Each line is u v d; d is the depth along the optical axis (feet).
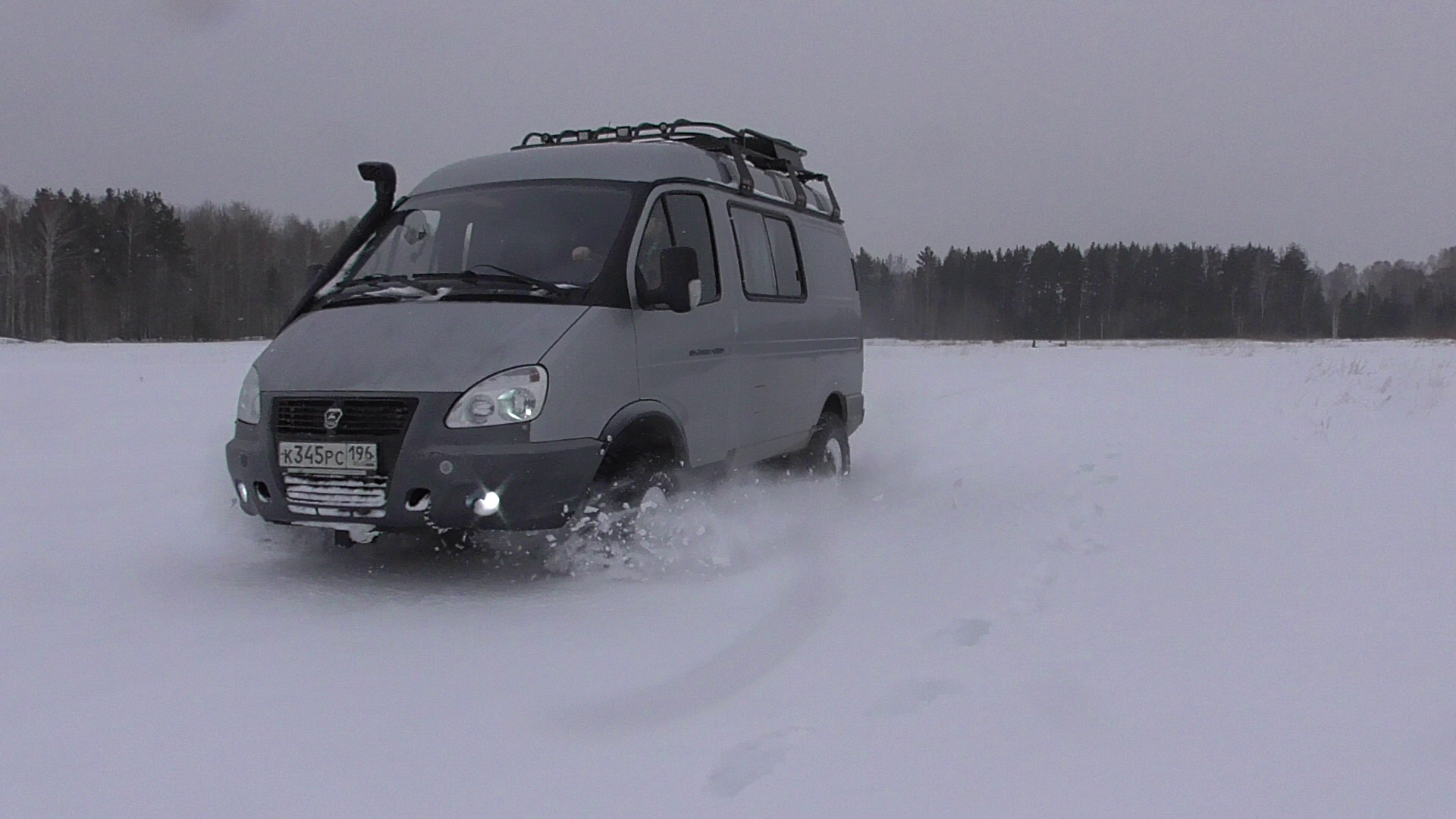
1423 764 9.17
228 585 16.71
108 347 132.57
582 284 17.90
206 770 9.82
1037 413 46.11
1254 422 38.27
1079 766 9.32
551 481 15.88
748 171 23.32
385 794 9.27
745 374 21.80
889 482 27.89
